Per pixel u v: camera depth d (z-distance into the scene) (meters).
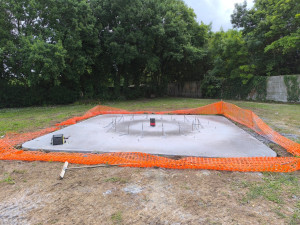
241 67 15.93
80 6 13.82
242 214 2.14
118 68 19.05
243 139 4.81
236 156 3.71
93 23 15.02
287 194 2.51
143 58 17.44
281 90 14.13
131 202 2.39
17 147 4.47
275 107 11.21
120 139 4.89
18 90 14.53
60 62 12.06
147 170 3.22
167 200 2.42
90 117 8.40
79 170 3.25
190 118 7.78
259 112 9.36
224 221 2.03
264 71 15.96
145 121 7.24
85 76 17.75
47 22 13.44
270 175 3.01
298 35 12.68
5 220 2.12
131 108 12.08
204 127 6.15
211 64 21.25
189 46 17.73
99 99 17.48
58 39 12.70
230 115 8.27
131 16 15.55
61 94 15.93
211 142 4.60
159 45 17.94
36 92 15.14
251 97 16.34
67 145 4.43
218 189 2.64
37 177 3.05
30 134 5.63
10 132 6.05
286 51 13.76
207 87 19.64
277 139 4.72
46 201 2.45
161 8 16.75
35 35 12.71
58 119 8.52
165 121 7.21
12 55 12.12
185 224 2.00
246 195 2.49
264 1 16.02
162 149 4.12
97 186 2.77
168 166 3.29
